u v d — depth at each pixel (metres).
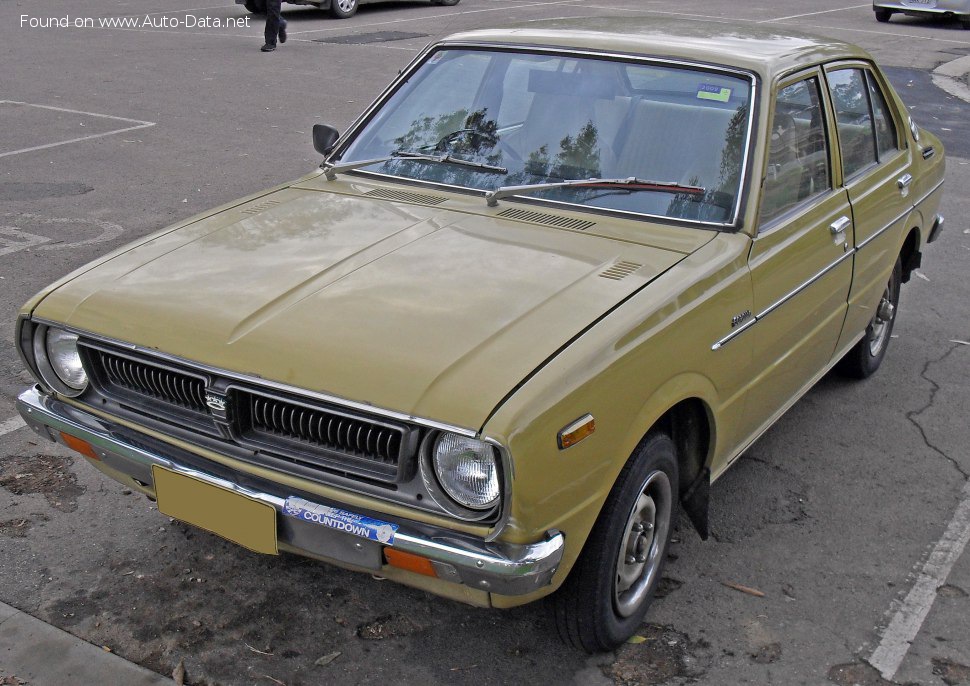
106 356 3.12
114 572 3.64
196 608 3.47
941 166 5.81
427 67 4.36
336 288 3.08
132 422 3.12
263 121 11.13
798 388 4.30
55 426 3.25
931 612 3.58
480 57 4.23
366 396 2.65
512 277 3.14
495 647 3.34
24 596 3.49
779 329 3.77
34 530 3.87
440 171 3.97
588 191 3.70
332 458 2.78
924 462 4.68
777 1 24.08
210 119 11.20
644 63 3.92
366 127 4.32
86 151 9.77
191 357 2.88
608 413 2.81
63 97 12.28
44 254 6.85
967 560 3.91
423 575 2.76
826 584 3.73
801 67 4.04
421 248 3.36
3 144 10.00
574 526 2.79
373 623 3.43
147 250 3.48
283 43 16.59
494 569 2.58
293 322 2.91
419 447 2.62
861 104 4.74
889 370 5.70
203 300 3.07
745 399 3.65
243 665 3.21
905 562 3.89
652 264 3.28
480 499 2.60
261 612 3.47
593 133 3.84
